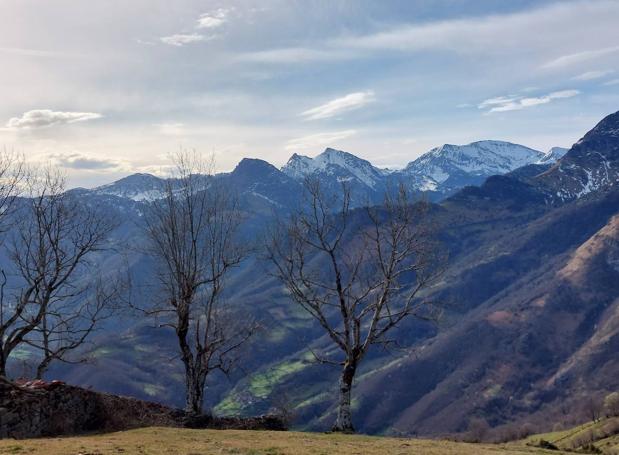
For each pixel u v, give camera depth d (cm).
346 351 4181
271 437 2931
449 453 2511
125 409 3234
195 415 3703
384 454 2342
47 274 4188
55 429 2689
